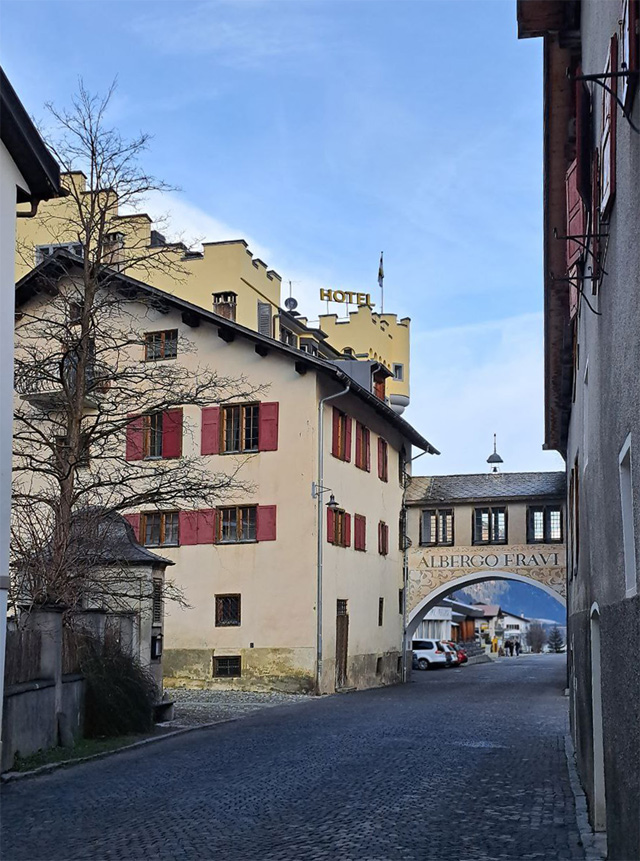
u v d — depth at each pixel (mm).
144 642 20094
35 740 14555
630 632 6785
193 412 31469
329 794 11938
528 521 43250
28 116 11320
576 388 15227
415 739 17734
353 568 33531
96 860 8625
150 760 14883
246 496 30812
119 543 20094
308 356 30031
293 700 27344
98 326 21562
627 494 7512
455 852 8891
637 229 6301
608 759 8359
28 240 34906
